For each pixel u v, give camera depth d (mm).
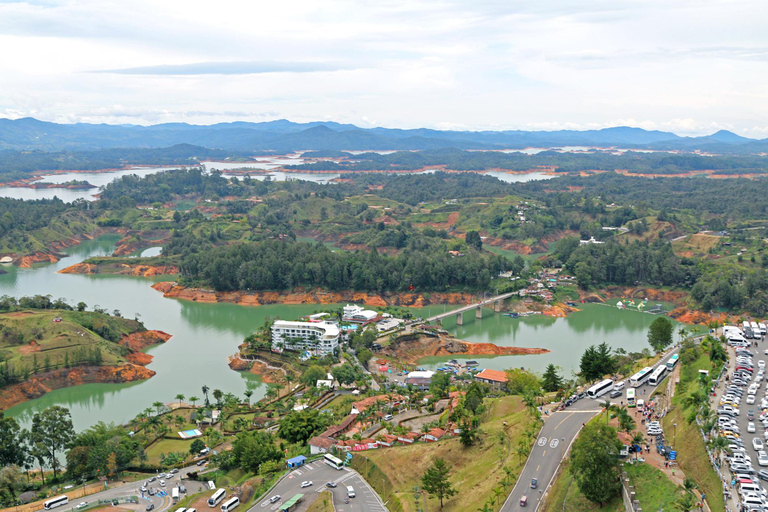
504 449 159625
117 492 170250
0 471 174250
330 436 185625
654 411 173375
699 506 119062
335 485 156125
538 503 135250
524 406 192625
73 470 183125
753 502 116188
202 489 169750
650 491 127938
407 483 155000
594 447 131875
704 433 142000
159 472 186750
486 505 131125
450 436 176750
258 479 167000
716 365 195000
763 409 161250
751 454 138250
